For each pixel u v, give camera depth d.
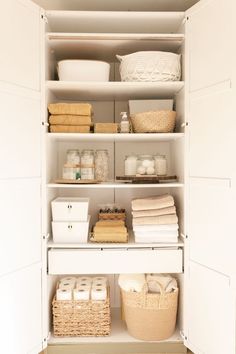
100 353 1.86
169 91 2.00
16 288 1.68
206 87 1.71
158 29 2.03
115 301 2.27
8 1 1.64
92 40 1.88
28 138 1.74
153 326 1.84
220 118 1.64
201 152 1.75
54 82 1.83
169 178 1.92
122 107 2.26
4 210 1.63
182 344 1.87
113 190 2.26
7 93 1.64
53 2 2.05
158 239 1.90
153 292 1.94
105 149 2.23
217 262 1.66
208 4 1.70
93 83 1.84
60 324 1.89
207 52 1.70
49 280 1.93
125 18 1.89
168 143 2.26
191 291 1.83
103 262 1.85
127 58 1.86
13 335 1.67
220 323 1.63
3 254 1.63
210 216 1.70
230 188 1.59
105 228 1.91
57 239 1.90
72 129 1.89
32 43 1.76
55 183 1.90
